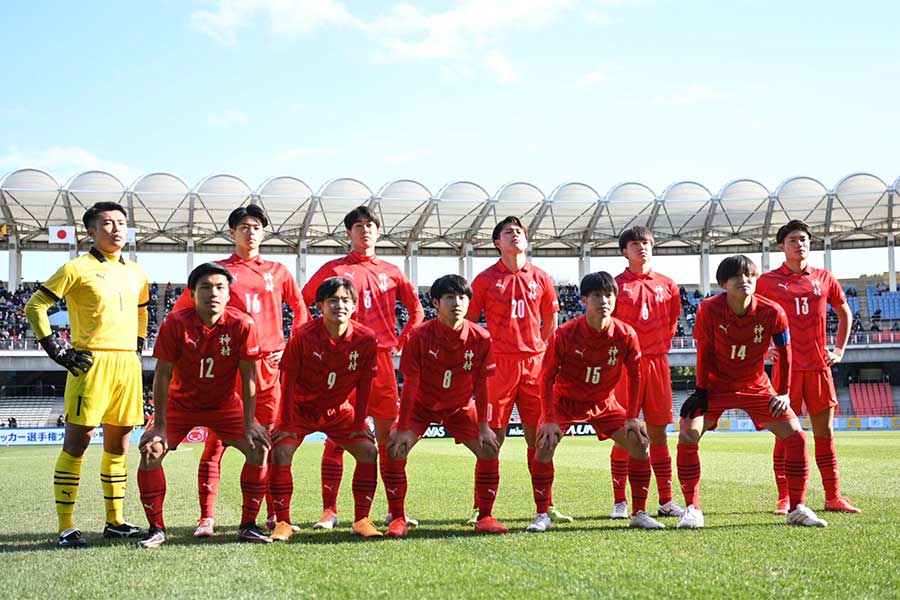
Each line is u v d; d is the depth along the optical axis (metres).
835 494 7.81
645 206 36.62
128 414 7.02
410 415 6.98
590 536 6.40
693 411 7.18
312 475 13.55
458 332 6.82
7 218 35.84
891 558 5.26
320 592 4.52
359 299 8.35
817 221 39.06
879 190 34.91
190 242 37.47
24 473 14.50
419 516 8.09
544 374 7.13
